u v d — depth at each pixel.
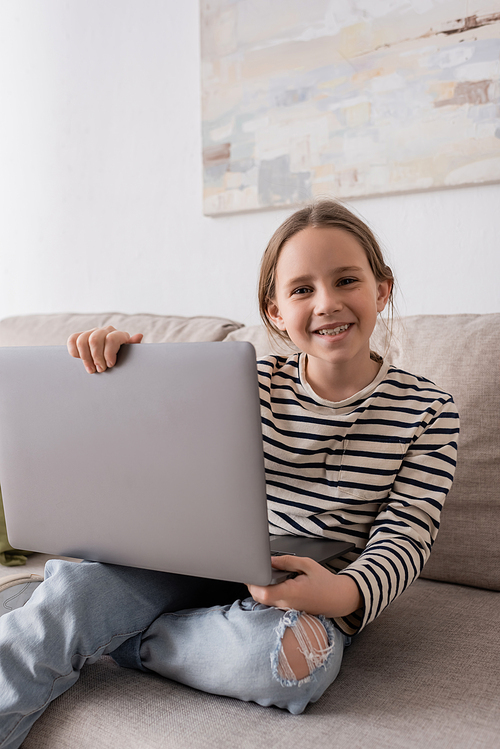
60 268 2.21
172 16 1.87
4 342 1.76
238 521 0.72
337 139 1.58
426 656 0.85
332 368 0.99
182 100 1.87
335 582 0.78
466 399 1.09
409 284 1.54
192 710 0.75
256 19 1.68
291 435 1.01
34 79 2.21
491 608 1.00
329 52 1.57
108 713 0.75
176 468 0.74
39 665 0.75
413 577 0.86
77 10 2.08
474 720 0.70
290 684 0.72
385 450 0.96
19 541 0.92
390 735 0.68
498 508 1.06
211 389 0.70
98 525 0.83
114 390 0.77
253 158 1.71
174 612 0.87
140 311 2.03
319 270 0.92
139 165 1.98
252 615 0.77
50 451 0.84
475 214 1.45
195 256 1.89
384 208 1.55
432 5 1.43
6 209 2.33
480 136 1.40
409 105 1.47
